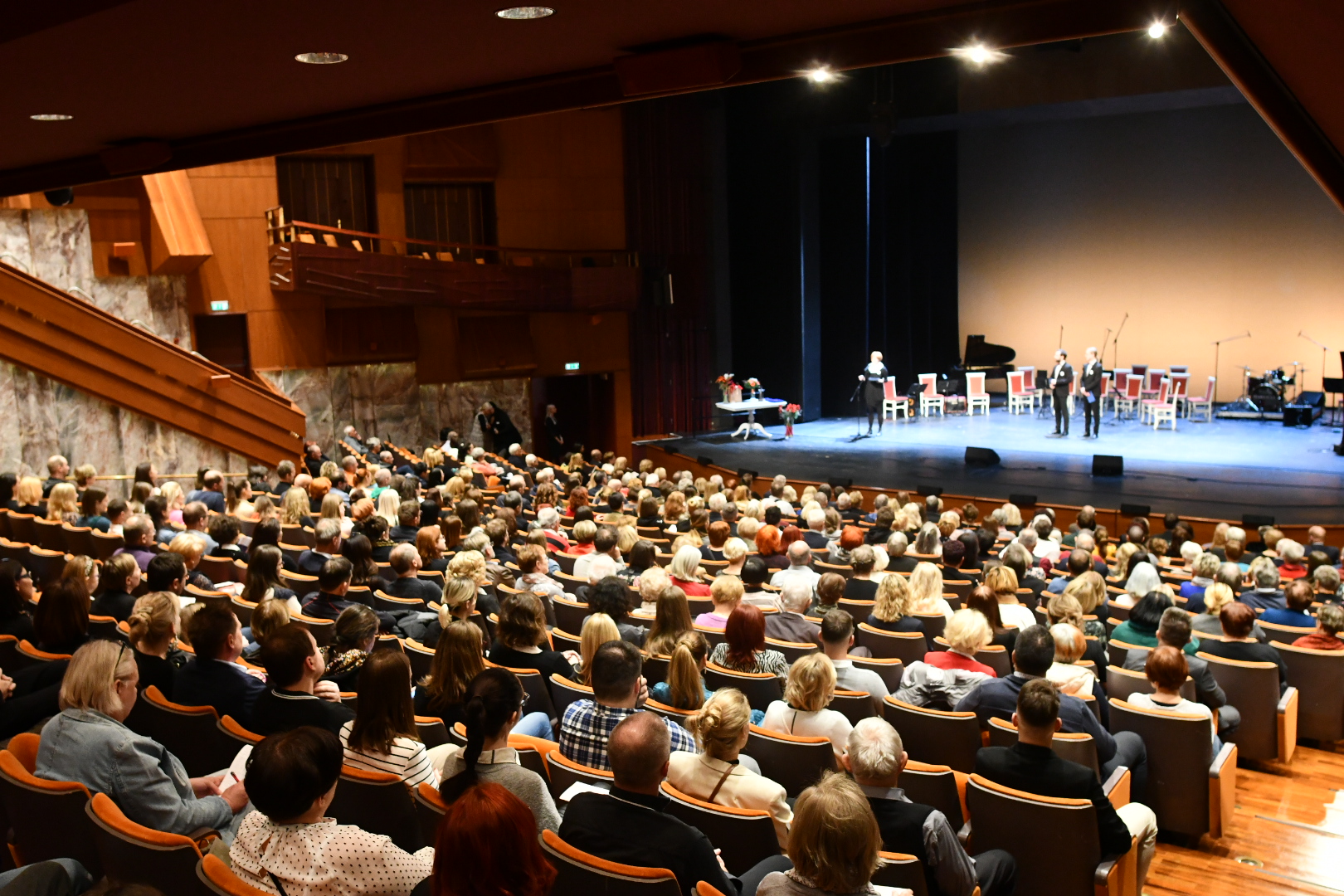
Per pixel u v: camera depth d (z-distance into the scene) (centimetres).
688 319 2239
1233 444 1934
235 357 1831
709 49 337
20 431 1312
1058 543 995
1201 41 254
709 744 364
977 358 2584
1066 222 2497
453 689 425
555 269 1966
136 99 411
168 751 399
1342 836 543
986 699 494
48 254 1534
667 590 540
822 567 842
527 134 2075
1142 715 518
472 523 894
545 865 231
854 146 2338
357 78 388
